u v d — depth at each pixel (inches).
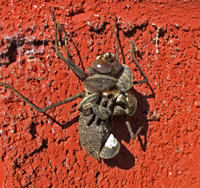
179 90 3.6
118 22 3.3
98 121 3.1
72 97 3.1
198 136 3.8
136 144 3.5
